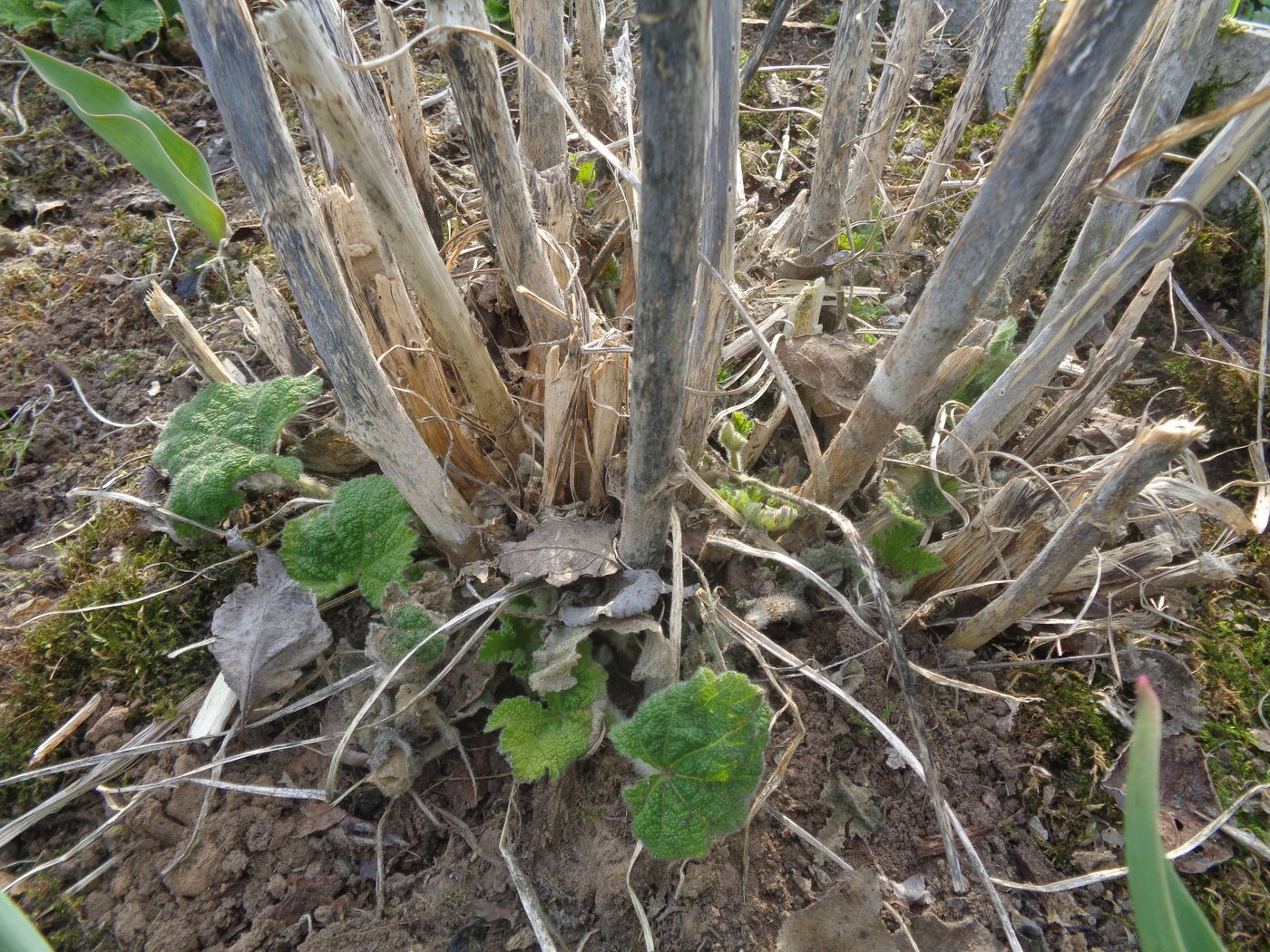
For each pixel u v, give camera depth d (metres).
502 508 1.27
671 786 0.93
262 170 0.73
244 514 1.38
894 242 1.70
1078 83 0.57
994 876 1.04
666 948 0.99
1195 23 0.95
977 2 2.40
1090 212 1.18
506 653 1.08
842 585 1.22
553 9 1.22
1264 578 1.30
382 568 1.14
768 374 1.49
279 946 1.02
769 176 2.05
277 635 1.15
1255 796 1.09
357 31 2.35
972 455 1.12
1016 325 1.44
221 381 1.36
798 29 2.53
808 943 0.96
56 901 1.05
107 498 1.42
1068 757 1.13
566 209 1.28
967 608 1.25
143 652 1.26
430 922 1.02
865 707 1.10
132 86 2.25
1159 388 1.55
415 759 1.08
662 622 1.14
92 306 1.77
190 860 1.07
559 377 1.06
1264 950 0.99
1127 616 1.25
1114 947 0.99
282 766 1.15
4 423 1.59
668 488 0.95
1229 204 1.70
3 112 2.18
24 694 1.22
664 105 0.54
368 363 0.90
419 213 0.89
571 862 1.04
